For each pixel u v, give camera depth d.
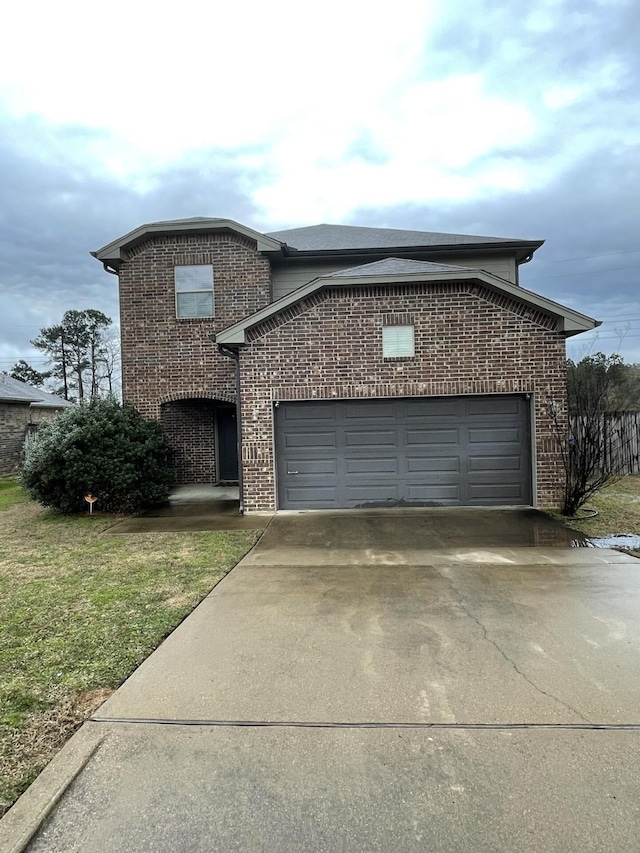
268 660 3.68
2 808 2.30
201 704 3.12
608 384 11.73
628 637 3.96
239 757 2.61
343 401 9.68
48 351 46.72
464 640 3.94
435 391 9.44
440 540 7.24
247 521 8.81
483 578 5.49
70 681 3.45
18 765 2.59
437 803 2.27
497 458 9.54
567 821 2.16
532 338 9.30
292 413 9.73
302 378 9.56
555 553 6.48
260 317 9.41
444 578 5.52
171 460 13.28
